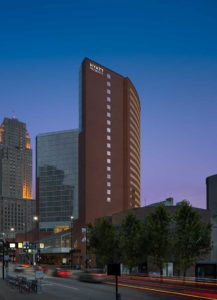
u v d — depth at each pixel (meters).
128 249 70.44
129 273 75.31
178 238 57.47
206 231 57.69
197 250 57.12
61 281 64.44
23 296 40.09
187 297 36.16
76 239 158.62
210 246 60.75
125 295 39.78
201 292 40.59
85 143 186.75
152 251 61.03
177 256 57.81
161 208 62.16
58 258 162.00
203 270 55.09
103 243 80.31
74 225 174.75
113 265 25.23
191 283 53.84
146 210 94.12
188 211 58.25
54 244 164.62
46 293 43.50
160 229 60.47
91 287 51.59
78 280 65.62
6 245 89.94
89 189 182.50
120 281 62.50
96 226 83.06
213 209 96.94
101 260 80.88
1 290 47.31
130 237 71.06
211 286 48.06
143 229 67.00
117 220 99.50
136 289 47.22
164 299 35.06
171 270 69.81
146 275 73.06
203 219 79.12
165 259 60.38
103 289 48.22
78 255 154.12
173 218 61.31
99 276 62.03
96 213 182.12
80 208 181.50
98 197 185.75
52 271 86.31
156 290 44.78
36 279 46.34
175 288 46.75
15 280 51.59
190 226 56.94
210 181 99.31
